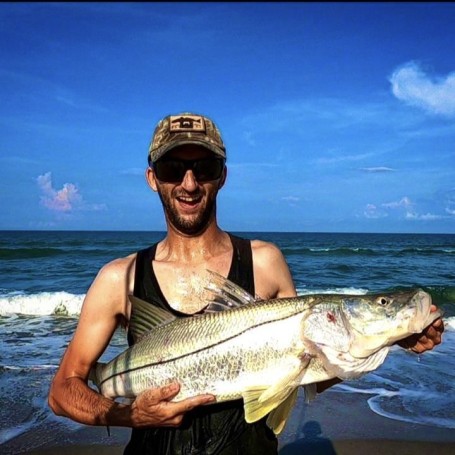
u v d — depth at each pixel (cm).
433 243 2747
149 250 116
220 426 105
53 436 223
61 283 786
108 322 112
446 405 256
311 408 253
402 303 110
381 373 304
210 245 112
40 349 368
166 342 108
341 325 109
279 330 107
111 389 113
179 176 108
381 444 218
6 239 2795
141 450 106
